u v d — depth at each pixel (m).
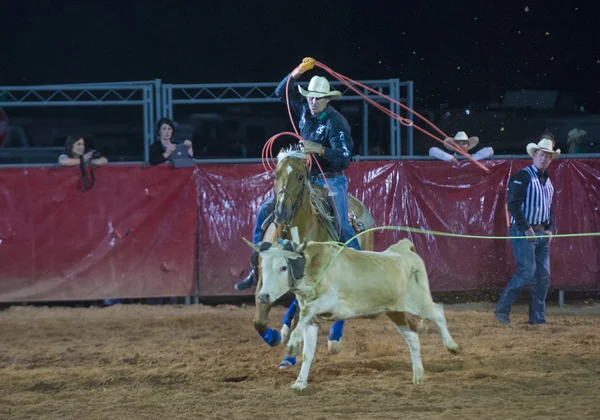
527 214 15.59
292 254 9.60
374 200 18.77
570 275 18.72
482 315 17.02
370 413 9.14
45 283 18.28
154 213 18.50
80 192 18.34
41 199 18.25
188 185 18.59
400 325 10.58
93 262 18.38
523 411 9.12
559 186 18.72
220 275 18.67
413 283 10.31
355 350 13.12
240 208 18.67
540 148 15.49
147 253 18.50
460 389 10.22
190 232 18.56
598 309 18.38
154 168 18.50
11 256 18.22
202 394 10.20
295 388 10.10
